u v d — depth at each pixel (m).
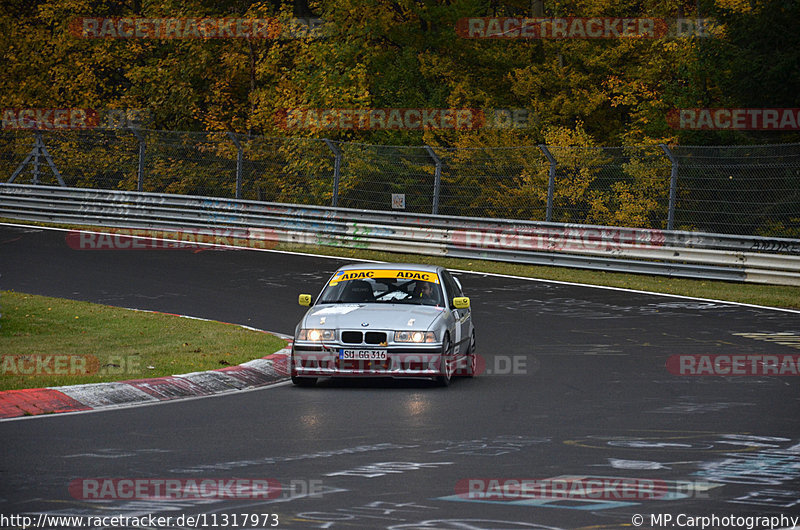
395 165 118.25
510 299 72.06
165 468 26.75
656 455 28.72
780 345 54.44
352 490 24.42
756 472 26.56
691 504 23.22
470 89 149.38
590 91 145.00
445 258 93.06
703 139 119.81
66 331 53.09
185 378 41.53
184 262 86.88
